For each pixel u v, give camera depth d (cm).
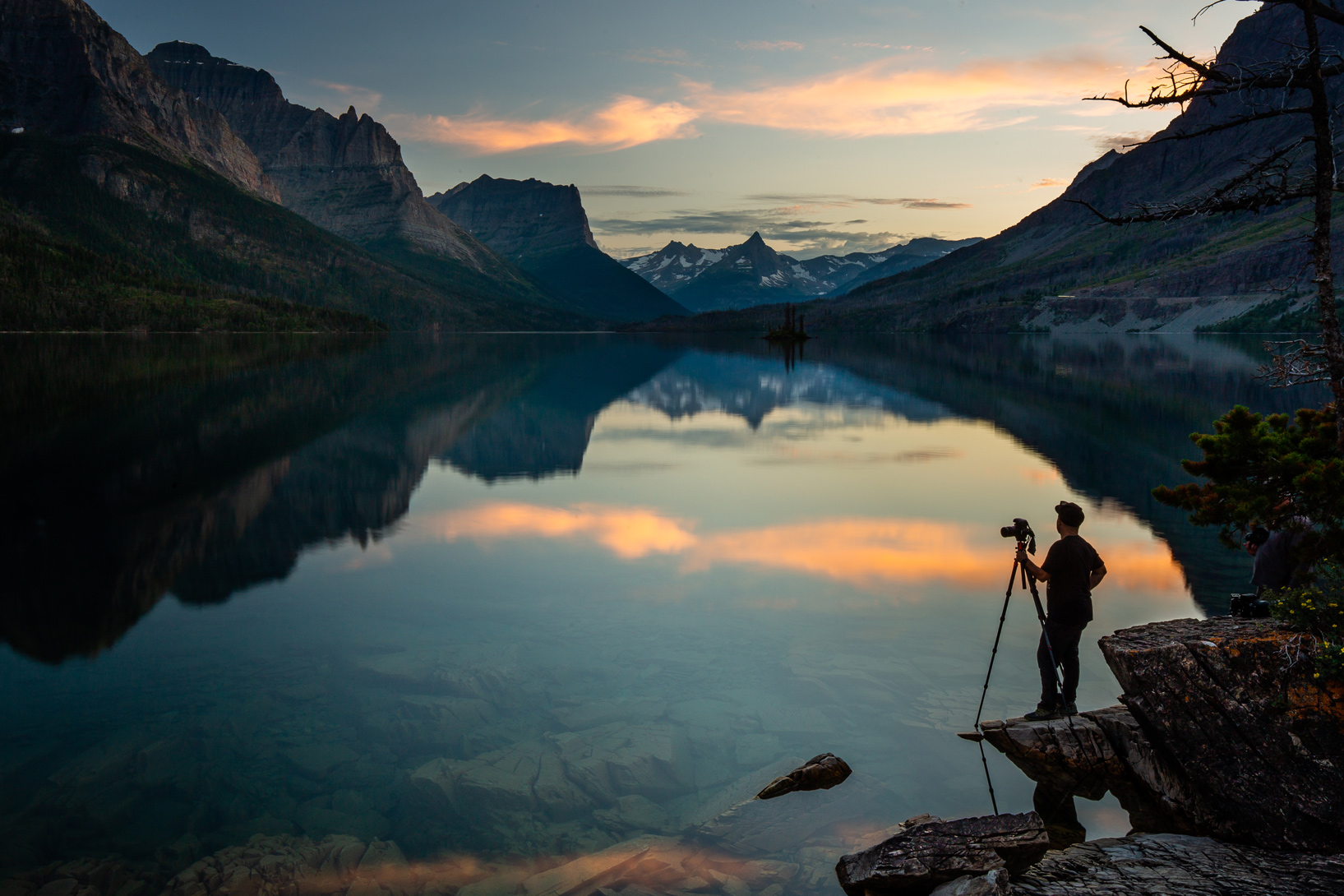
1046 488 1811
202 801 594
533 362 8431
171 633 943
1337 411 838
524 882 506
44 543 1377
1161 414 3341
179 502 1703
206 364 7056
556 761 650
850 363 8131
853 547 1323
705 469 2106
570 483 1905
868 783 625
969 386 5069
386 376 5909
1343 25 734
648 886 505
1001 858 526
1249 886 500
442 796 601
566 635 932
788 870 524
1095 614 983
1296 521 800
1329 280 801
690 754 664
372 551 1318
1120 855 539
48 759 654
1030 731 693
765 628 948
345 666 842
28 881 499
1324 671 633
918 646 892
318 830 557
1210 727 638
